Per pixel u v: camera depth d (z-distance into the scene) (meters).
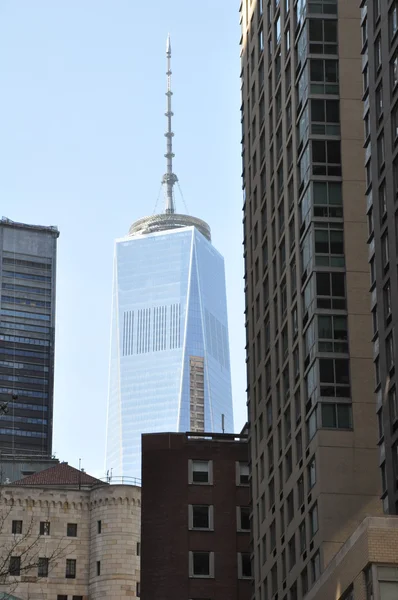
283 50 141.88
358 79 131.62
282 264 137.88
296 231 131.62
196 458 167.00
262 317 145.50
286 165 138.00
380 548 87.81
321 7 133.88
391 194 108.88
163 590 160.50
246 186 158.50
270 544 135.00
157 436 168.00
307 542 119.00
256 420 145.62
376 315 113.88
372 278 116.38
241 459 167.50
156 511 164.25
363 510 115.56
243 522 164.62
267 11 151.25
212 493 165.50
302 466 123.12
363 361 121.38
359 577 89.94
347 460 117.31
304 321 126.69
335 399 119.62
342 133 129.50
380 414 110.12
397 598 86.31
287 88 139.88
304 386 124.81
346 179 128.00
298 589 120.88
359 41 133.12
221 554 162.75
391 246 108.12
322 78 131.62
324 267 124.62
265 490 138.88
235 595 160.75
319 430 118.44
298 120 134.50
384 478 108.44
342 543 114.12
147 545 162.88
